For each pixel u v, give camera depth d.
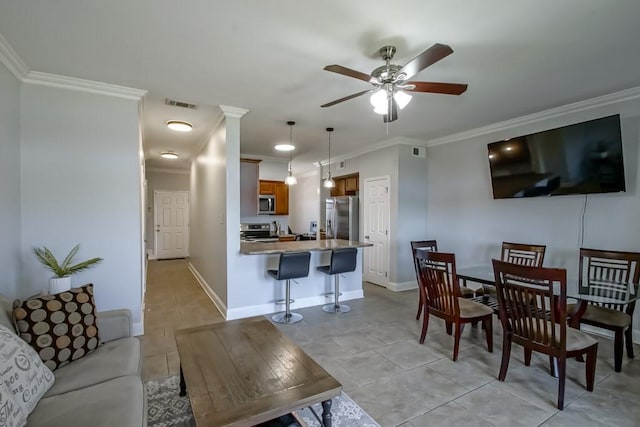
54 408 1.40
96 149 3.01
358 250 4.75
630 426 1.91
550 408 2.08
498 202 4.36
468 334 3.33
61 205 2.88
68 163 2.91
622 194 3.21
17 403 1.28
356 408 2.08
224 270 3.88
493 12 1.92
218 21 2.02
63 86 2.88
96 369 1.74
